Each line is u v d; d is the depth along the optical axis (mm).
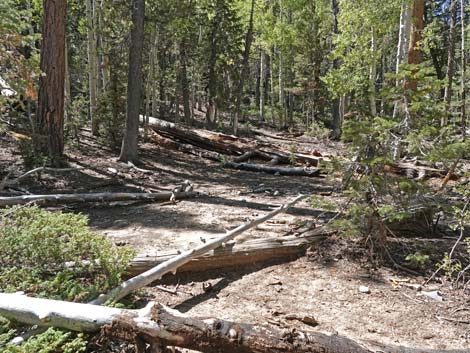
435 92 4512
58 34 9070
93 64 13312
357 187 4402
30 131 9117
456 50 20625
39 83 9086
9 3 6047
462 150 4145
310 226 5223
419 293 3791
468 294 3764
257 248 4418
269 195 8227
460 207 4797
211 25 19453
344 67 12664
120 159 10891
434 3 20000
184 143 14656
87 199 6758
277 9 25031
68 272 3195
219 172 11125
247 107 30109
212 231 5441
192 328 2168
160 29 14852
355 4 12070
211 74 19938
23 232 3256
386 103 4629
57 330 2326
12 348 2049
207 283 3969
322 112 29953
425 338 3039
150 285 3828
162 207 6949
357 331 3117
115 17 11609
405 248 4680
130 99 10727
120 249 3564
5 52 5570
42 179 8320
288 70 28219
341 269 4281
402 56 10750
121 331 2238
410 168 8711
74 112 12109
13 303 2410
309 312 3422
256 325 2211
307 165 12094
